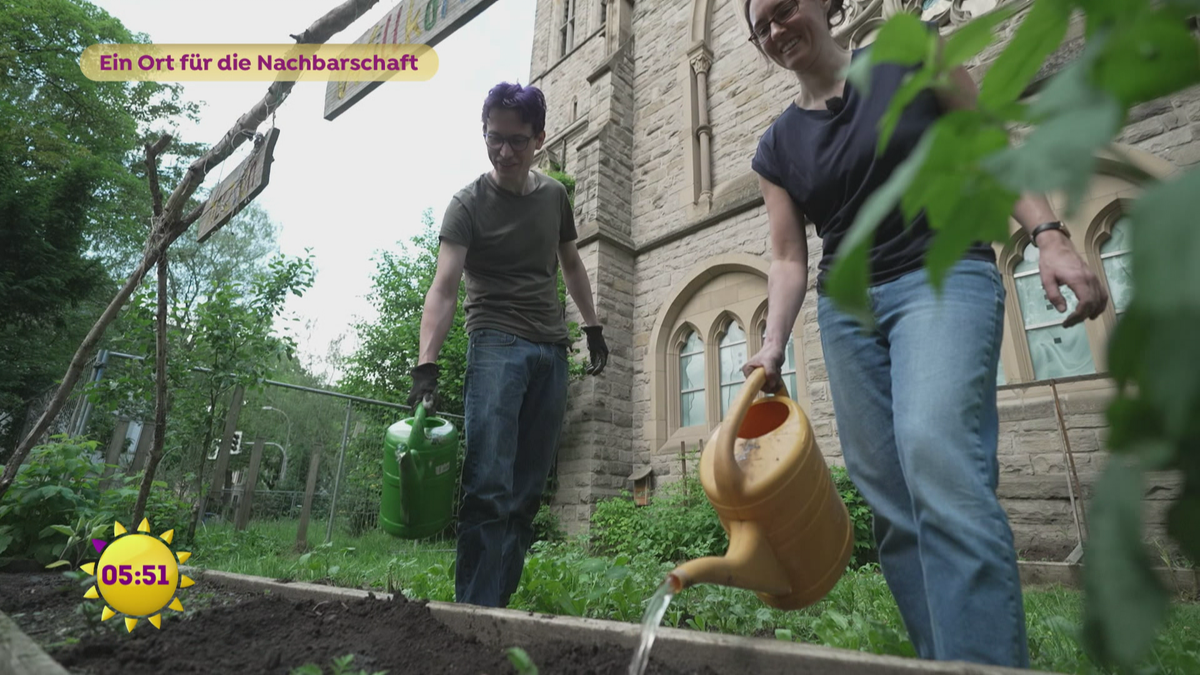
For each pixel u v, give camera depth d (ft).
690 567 3.22
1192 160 16.15
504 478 6.79
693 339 28.81
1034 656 4.93
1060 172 0.70
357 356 37.83
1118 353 0.69
